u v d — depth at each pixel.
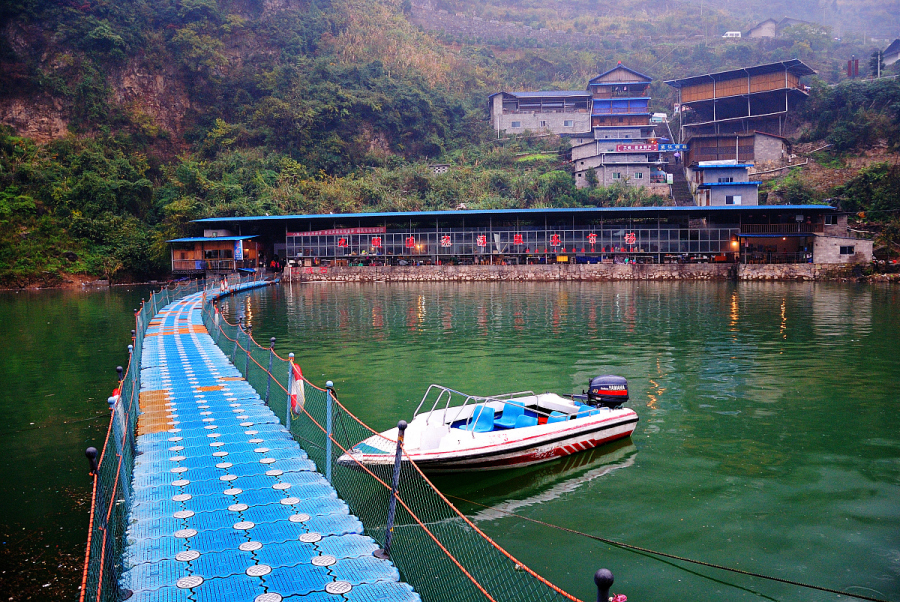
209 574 7.50
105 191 88.31
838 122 104.50
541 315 38.69
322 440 11.91
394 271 74.62
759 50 157.50
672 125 125.06
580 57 161.62
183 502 9.61
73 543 9.53
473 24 181.00
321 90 117.56
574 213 72.75
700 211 71.19
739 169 89.44
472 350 26.67
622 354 25.34
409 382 20.81
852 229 80.75
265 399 16.00
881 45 175.38
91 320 39.97
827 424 15.79
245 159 105.00
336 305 46.78
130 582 7.29
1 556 9.13
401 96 122.38
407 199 96.00
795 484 12.01
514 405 13.98
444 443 11.79
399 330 32.94
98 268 81.31
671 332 31.19
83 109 102.25
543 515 10.71
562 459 13.20
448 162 115.94
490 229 74.94
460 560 8.59
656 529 10.20
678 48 164.25
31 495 11.33
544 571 8.84
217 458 11.65
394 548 8.62
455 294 55.09
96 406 17.66
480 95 139.00
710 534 10.05
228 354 23.97
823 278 68.88
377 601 6.99
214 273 76.12
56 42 103.06
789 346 26.92
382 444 11.91
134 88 109.38
